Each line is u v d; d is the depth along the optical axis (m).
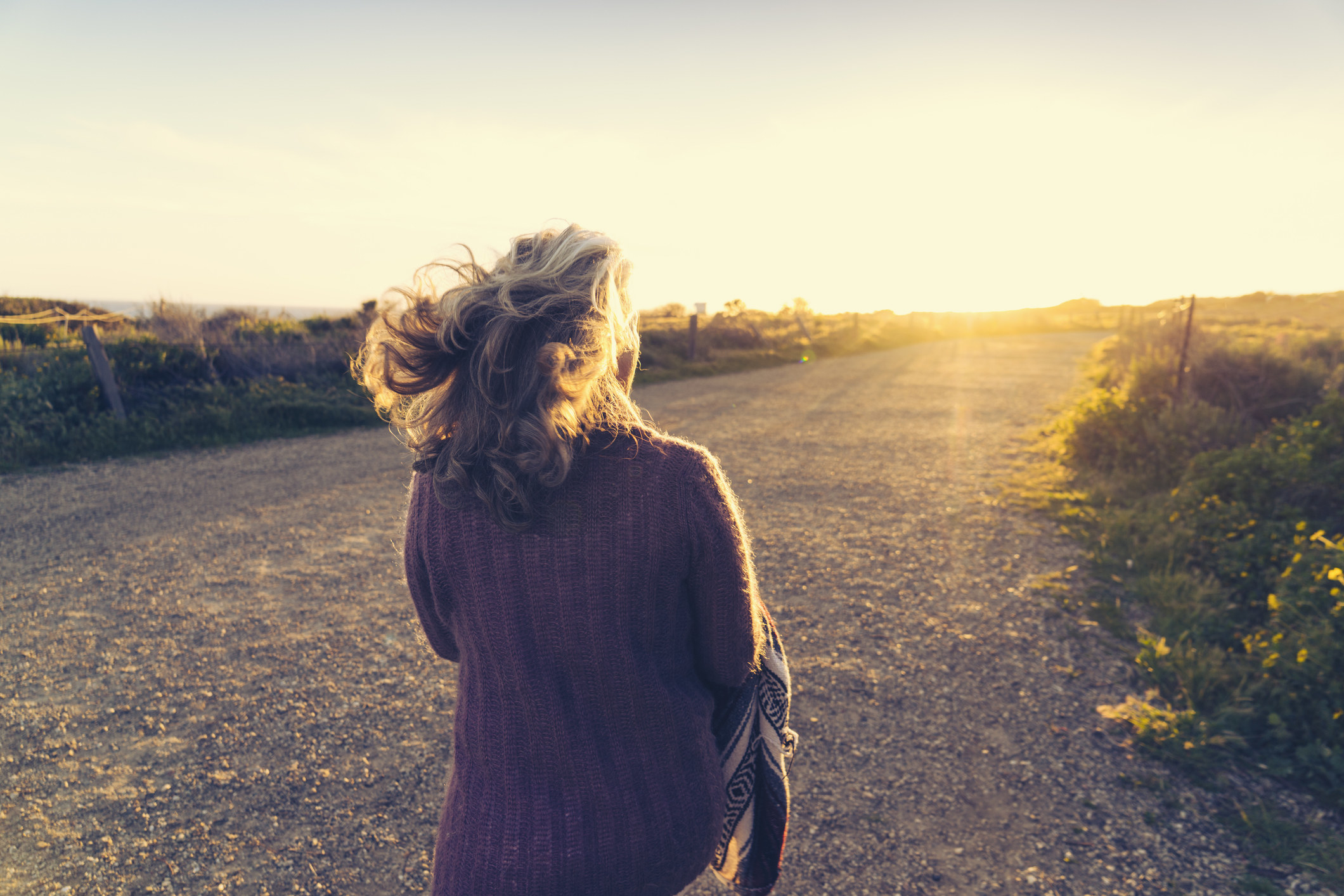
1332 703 2.59
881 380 15.04
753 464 7.39
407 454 7.86
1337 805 2.27
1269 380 7.30
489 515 0.85
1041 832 2.21
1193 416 6.44
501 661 0.91
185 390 9.30
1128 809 2.29
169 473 6.99
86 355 9.06
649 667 0.90
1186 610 3.51
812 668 3.25
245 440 8.46
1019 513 5.51
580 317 0.83
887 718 2.85
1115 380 11.30
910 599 3.98
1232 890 1.96
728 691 1.11
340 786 2.50
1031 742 2.66
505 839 0.89
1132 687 3.00
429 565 0.94
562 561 0.86
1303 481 4.40
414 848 2.21
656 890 0.93
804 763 2.58
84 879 2.08
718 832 1.00
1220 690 2.84
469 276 0.88
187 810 2.37
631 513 0.86
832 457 7.70
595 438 0.87
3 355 8.92
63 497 6.16
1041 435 8.54
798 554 4.73
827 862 2.11
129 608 3.97
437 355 0.84
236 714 2.93
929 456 7.70
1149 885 1.99
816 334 24.50
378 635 3.65
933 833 2.22
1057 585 4.05
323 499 6.12
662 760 0.93
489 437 0.82
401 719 2.91
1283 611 3.01
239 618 3.85
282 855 2.18
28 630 3.70
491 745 0.93
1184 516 4.62
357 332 11.38
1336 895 1.92
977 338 31.59
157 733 2.81
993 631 3.55
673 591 0.90
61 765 2.61
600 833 0.89
